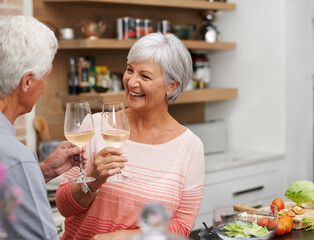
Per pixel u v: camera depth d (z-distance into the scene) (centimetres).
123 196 166
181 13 387
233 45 372
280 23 344
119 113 146
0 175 109
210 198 321
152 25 357
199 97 355
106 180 153
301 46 357
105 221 167
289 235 162
